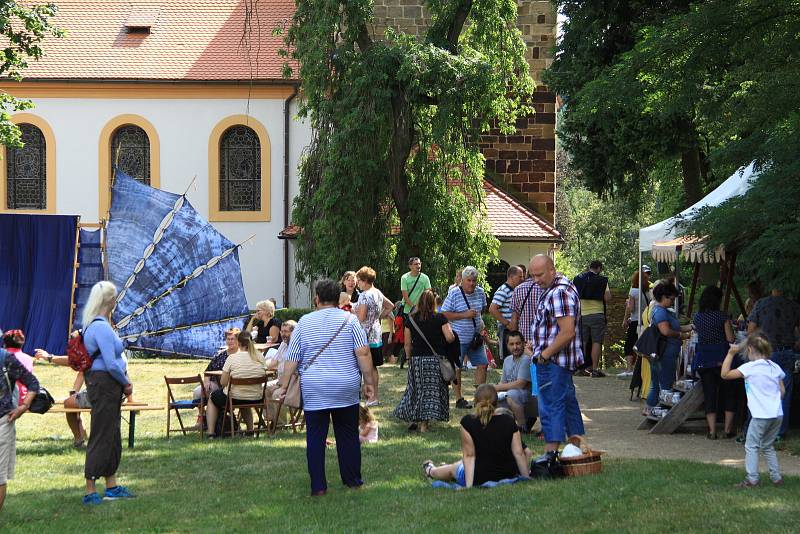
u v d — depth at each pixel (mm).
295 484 9281
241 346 12469
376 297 14469
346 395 8711
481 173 24375
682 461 9820
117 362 8547
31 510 8258
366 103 22719
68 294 19469
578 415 9562
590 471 8961
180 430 12867
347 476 8977
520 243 28375
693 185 25922
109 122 29297
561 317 9367
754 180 12242
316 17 22734
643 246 17203
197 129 29266
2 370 7754
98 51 30422
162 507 8352
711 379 11883
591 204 56750
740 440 11609
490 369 20453
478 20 24094
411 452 10938
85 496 8570
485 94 22953
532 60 31281
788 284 11320
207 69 29672
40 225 19375
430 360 12398
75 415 11859
